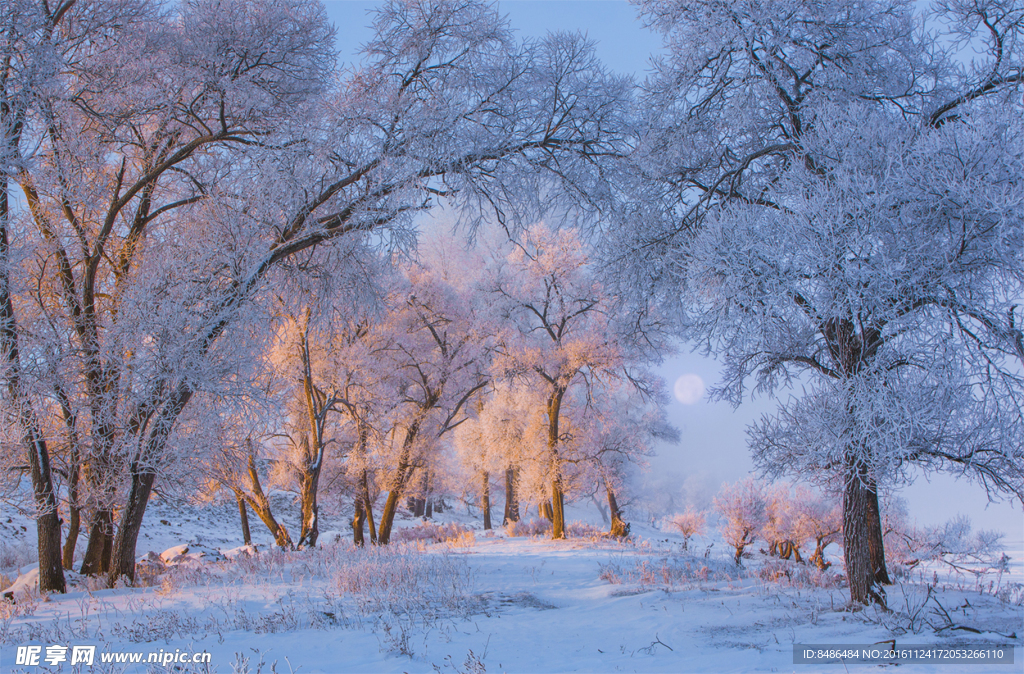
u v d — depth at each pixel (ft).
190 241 40.86
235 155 45.91
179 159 44.83
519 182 44.45
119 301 42.34
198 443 39.04
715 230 26.23
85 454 38.68
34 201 41.19
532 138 45.42
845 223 22.48
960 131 22.54
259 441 48.32
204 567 44.83
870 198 21.97
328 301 51.24
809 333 29.01
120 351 37.42
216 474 47.26
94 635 22.33
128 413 37.99
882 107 30.55
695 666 17.69
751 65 30.68
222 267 40.32
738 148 34.83
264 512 63.10
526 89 43.65
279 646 20.44
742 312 26.02
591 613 28.19
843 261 22.35
